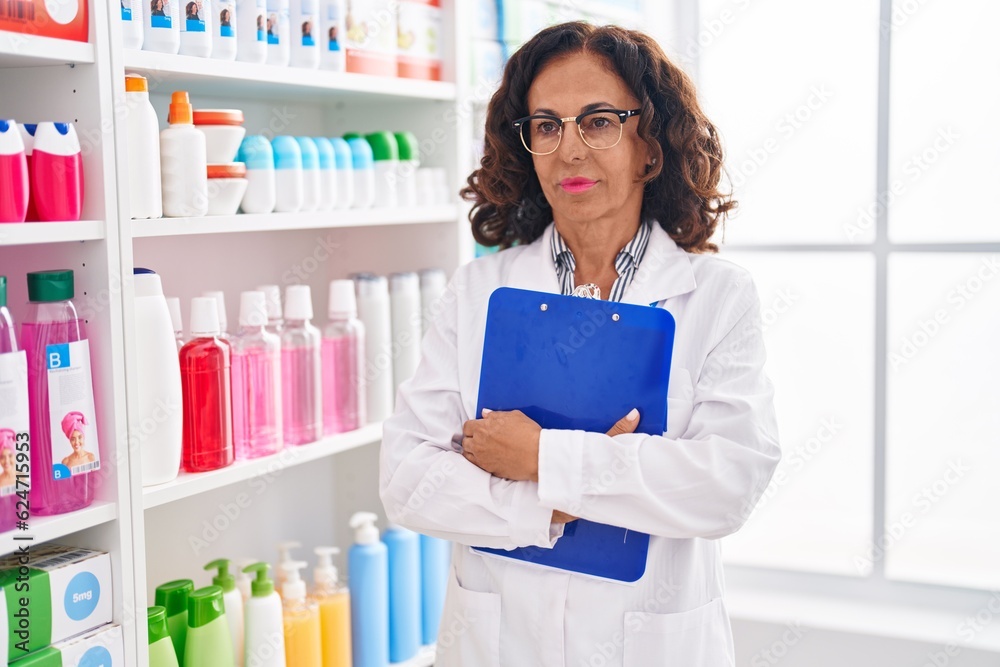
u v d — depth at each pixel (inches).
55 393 45.4
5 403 43.2
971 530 126.6
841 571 92.6
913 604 89.8
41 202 44.6
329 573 68.6
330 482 82.7
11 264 51.0
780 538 114.2
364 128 79.7
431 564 76.6
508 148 56.5
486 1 79.6
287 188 60.4
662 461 47.1
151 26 51.8
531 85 53.2
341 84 63.4
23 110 48.3
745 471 47.4
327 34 63.6
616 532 49.9
